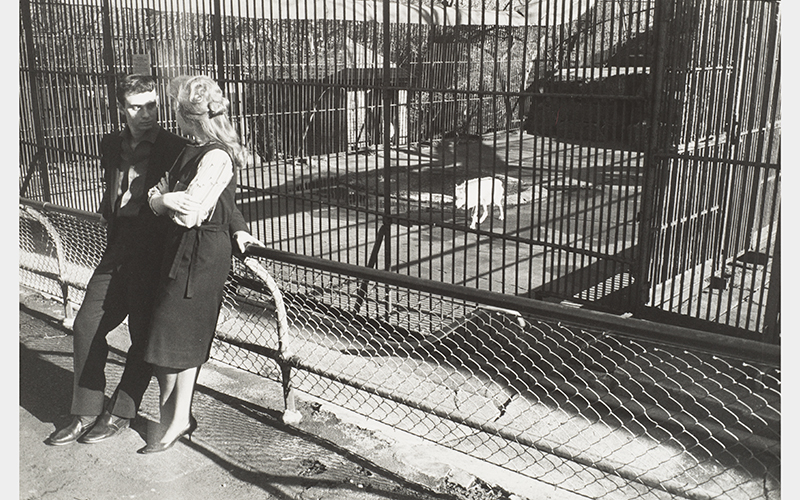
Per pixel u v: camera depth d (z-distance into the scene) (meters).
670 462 3.74
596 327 2.61
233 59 6.48
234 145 3.37
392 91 5.49
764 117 4.43
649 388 4.43
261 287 5.66
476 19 12.25
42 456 3.55
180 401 3.62
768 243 4.46
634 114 4.92
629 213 10.20
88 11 8.27
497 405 4.09
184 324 3.37
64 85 8.24
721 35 5.19
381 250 8.06
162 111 7.05
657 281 5.22
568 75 4.71
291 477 3.37
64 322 5.32
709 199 5.06
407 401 3.45
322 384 4.49
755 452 3.74
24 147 8.97
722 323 4.95
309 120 6.12
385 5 5.32
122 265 3.64
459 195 9.96
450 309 5.86
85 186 8.22
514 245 8.52
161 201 3.16
